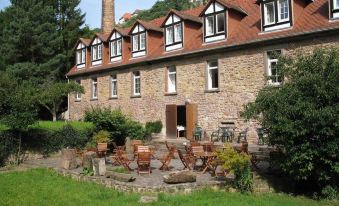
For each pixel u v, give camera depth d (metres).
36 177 13.78
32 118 17.70
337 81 11.16
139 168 13.04
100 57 29.59
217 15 20.88
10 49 33.28
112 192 10.94
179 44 22.89
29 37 33.19
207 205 9.49
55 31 35.34
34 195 10.84
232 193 11.20
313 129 11.13
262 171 13.59
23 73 31.94
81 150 17.50
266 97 12.09
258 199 10.59
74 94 32.22
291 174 12.36
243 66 19.44
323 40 16.47
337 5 16.23
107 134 19.42
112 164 15.49
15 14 34.25
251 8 21.31
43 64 33.47
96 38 29.98
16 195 10.90
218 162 12.56
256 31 19.17
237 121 19.61
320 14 17.12
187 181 11.29
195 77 21.83
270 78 12.98
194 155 13.25
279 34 17.72
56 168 14.96
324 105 11.34
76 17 39.41
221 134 19.97
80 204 9.75
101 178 12.23
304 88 11.60
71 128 20.09
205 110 21.22
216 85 21.69
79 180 13.02
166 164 13.94
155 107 24.33
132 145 17.73
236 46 19.48
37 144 19.22
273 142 12.23
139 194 10.43
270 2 18.50
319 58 11.80
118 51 27.77
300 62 12.11
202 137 21.08
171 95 23.27
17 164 17.66
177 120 23.86
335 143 11.09
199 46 21.52
